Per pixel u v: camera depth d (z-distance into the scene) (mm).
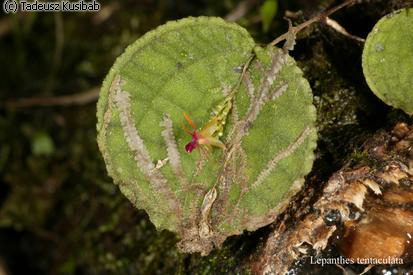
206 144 165
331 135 182
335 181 168
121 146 167
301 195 172
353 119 183
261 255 172
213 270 182
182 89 167
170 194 167
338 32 185
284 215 172
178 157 167
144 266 204
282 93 165
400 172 166
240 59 167
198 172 167
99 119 166
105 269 220
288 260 169
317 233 167
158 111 167
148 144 167
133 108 167
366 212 165
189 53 167
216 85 168
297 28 170
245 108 167
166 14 249
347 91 185
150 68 167
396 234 163
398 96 168
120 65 167
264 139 165
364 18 185
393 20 167
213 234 167
